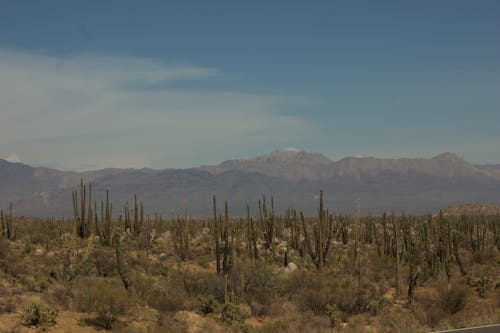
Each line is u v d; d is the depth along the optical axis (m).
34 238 53.59
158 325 19.70
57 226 67.94
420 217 111.75
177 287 27.14
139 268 37.97
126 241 61.97
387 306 27.98
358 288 30.31
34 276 31.33
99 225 62.75
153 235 67.50
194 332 20.05
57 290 24.34
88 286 26.50
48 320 18.53
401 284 38.97
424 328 18.69
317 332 20.16
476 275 42.81
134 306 21.67
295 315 24.64
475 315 22.34
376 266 46.28
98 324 19.11
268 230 61.09
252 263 33.41
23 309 20.30
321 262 43.88
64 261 34.88
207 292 27.41
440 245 47.84
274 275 32.28
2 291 23.44
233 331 20.56
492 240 70.25
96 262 36.84
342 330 20.58
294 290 30.34
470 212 183.25
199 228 88.00
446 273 41.53
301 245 61.31
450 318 22.55
